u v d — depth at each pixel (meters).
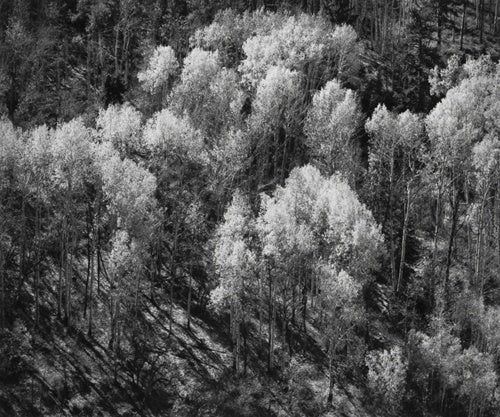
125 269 62.06
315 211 68.50
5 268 67.06
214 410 60.03
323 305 68.12
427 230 89.25
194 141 72.31
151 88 93.50
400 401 64.75
